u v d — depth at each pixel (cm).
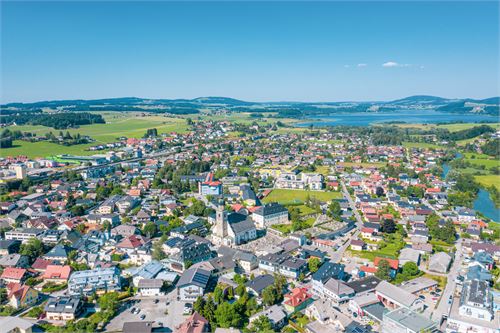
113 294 18400
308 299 18288
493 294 18175
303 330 16250
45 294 19475
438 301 18412
